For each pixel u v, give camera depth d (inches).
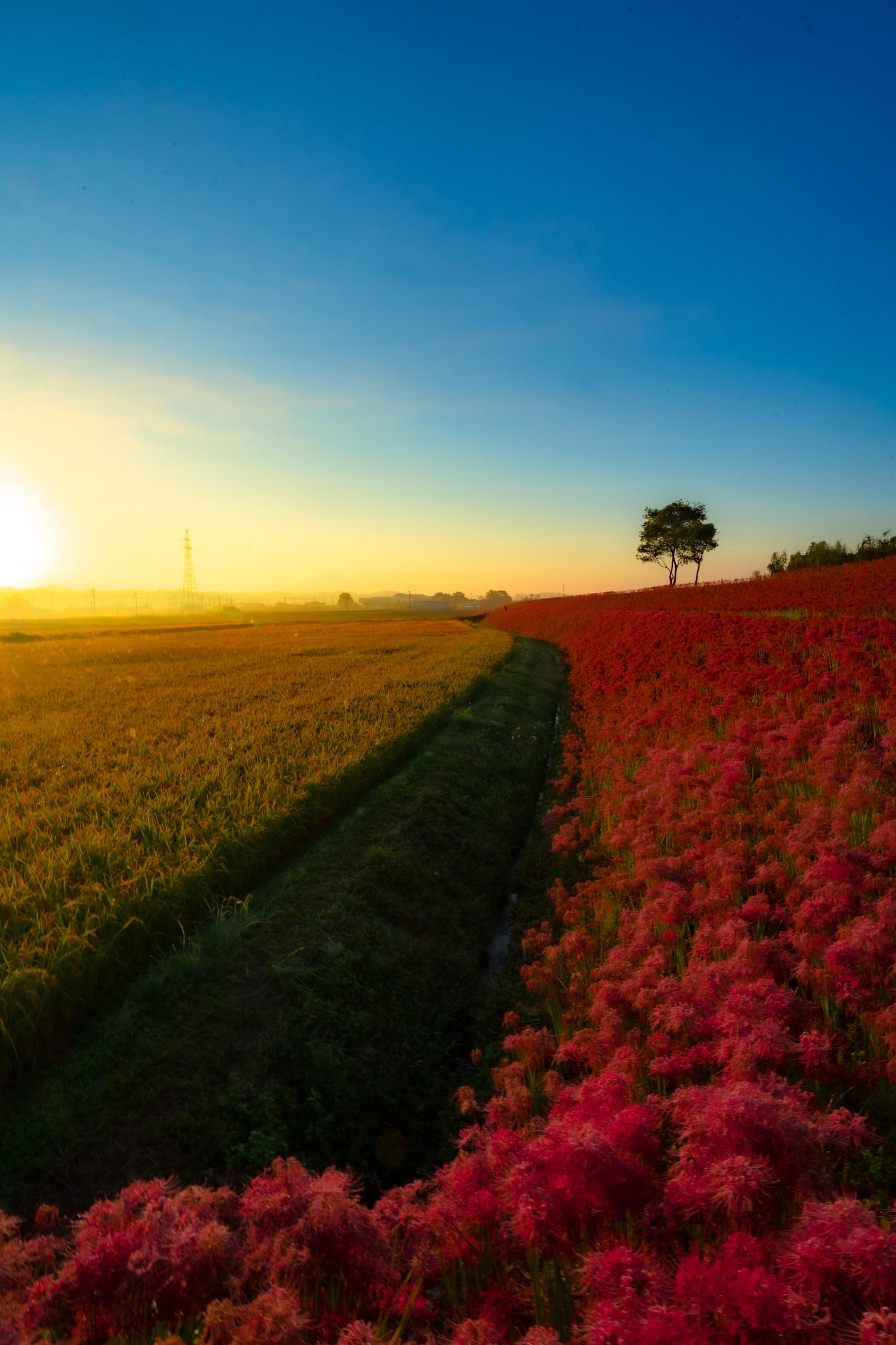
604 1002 203.2
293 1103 203.0
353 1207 123.0
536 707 831.7
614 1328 85.4
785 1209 107.3
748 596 1606.8
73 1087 196.5
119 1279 112.0
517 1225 113.7
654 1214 112.0
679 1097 132.8
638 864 284.4
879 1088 154.9
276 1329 95.9
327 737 533.6
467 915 330.6
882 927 191.3
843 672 488.7
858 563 1787.6
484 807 456.4
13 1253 122.6
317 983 248.2
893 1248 83.0
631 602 2092.8
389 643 1654.8
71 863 292.8
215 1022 225.5
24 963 218.1
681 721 512.4
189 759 470.0
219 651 1487.5
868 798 270.2
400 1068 232.7
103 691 842.8
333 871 335.6
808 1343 81.5
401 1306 115.7
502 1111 172.4
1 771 466.3
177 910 271.4
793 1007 177.8
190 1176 175.2
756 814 309.3
